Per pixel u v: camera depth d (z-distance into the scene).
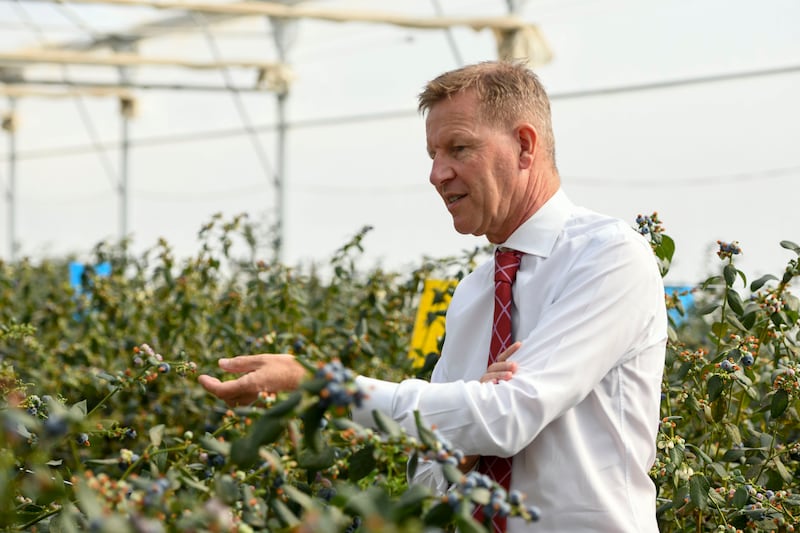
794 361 3.09
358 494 1.74
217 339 4.96
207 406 4.31
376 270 4.81
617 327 2.27
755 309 3.17
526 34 10.66
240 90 13.70
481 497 1.75
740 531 2.78
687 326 4.92
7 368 3.62
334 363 1.71
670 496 3.04
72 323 5.97
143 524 1.52
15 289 6.52
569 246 2.38
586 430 2.31
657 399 2.38
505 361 2.27
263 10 10.88
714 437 3.34
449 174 2.42
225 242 4.84
